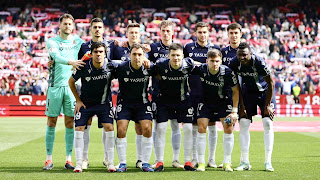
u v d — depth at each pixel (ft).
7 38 95.25
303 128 54.60
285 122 63.67
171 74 24.13
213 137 26.68
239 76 25.61
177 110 25.29
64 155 32.01
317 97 76.79
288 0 109.29
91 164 27.94
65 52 26.66
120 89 24.80
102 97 24.61
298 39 95.50
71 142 25.98
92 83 24.13
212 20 103.65
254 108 25.31
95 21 26.58
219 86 24.44
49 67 26.32
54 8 109.19
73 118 26.18
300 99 76.95
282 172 23.88
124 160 24.58
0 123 61.62
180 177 22.11
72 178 21.84
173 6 111.55
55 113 25.98
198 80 27.09
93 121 64.85
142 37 90.84
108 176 22.45
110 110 24.89
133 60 23.73
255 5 109.09
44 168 25.17
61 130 50.96
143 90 24.53
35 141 40.93
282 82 79.51
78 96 24.91
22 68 86.12
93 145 38.04
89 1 109.91
